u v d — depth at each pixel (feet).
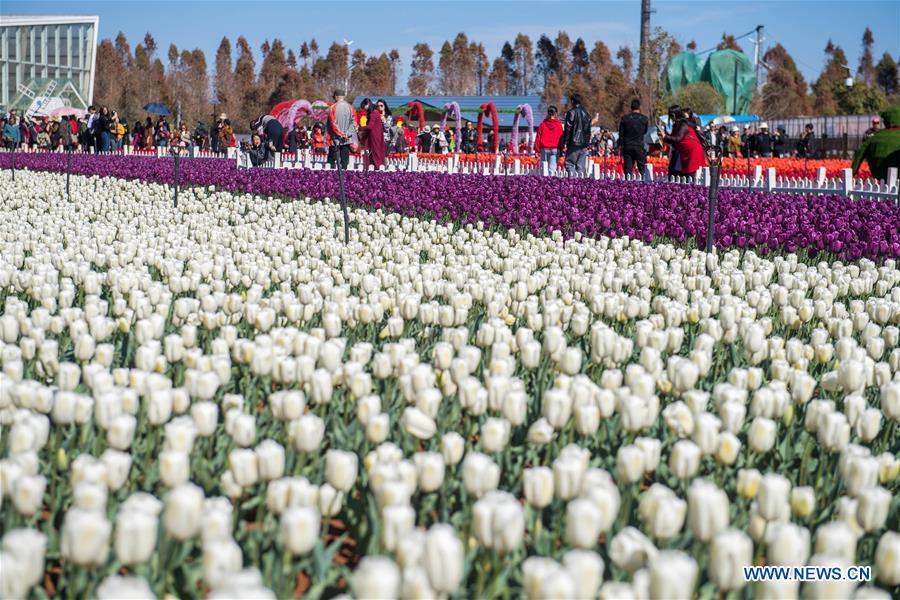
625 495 10.21
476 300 21.93
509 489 11.62
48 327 16.85
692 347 18.35
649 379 12.46
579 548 8.18
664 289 24.68
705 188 54.54
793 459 12.89
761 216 40.91
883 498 9.27
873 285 26.00
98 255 27.37
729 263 28.22
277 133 94.43
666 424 12.83
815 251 34.42
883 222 39.34
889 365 15.83
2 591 7.00
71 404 11.21
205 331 18.22
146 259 28.40
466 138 154.92
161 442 12.48
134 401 11.81
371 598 6.82
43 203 56.49
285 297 19.29
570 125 72.95
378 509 9.93
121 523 7.61
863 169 79.97
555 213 42.88
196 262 24.84
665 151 103.24
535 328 17.93
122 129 148.66
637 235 38.37
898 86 593.83
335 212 48.93
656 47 192.24
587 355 17.56
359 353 14.52
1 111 235.61
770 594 7.73
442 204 48.37
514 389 12.17
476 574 9.73
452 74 568.82
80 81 258.37
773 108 354.95
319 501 9.80
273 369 13.37
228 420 11.15
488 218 43.91
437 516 10.75
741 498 10.67
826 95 553.23
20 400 11.85
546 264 31.19
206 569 7.57
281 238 35.47
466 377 13.30
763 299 20.93
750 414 13.99
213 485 11.33
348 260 29.27
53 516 10.41
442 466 9.66
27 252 31.89
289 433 11.53
